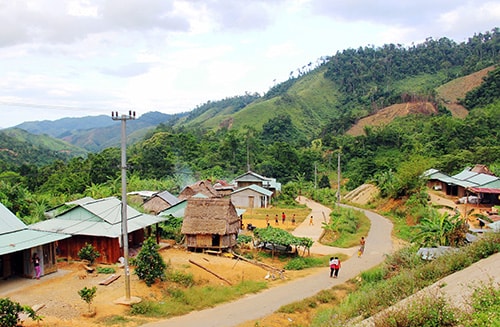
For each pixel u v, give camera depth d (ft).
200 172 280.31
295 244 105.29
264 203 198.18
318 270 98.43
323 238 132.87
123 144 64.03
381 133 332.19
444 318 33.09
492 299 32.53
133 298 66.85
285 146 327.06
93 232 86.38
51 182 229.66
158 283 76.07
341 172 315.17
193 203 107.45
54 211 117.19
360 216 173.27
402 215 167.63
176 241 112.37
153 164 276.21
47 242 76.18
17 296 65.72
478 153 236.43
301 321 66.54
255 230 114.93
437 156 270.67
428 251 75.66
